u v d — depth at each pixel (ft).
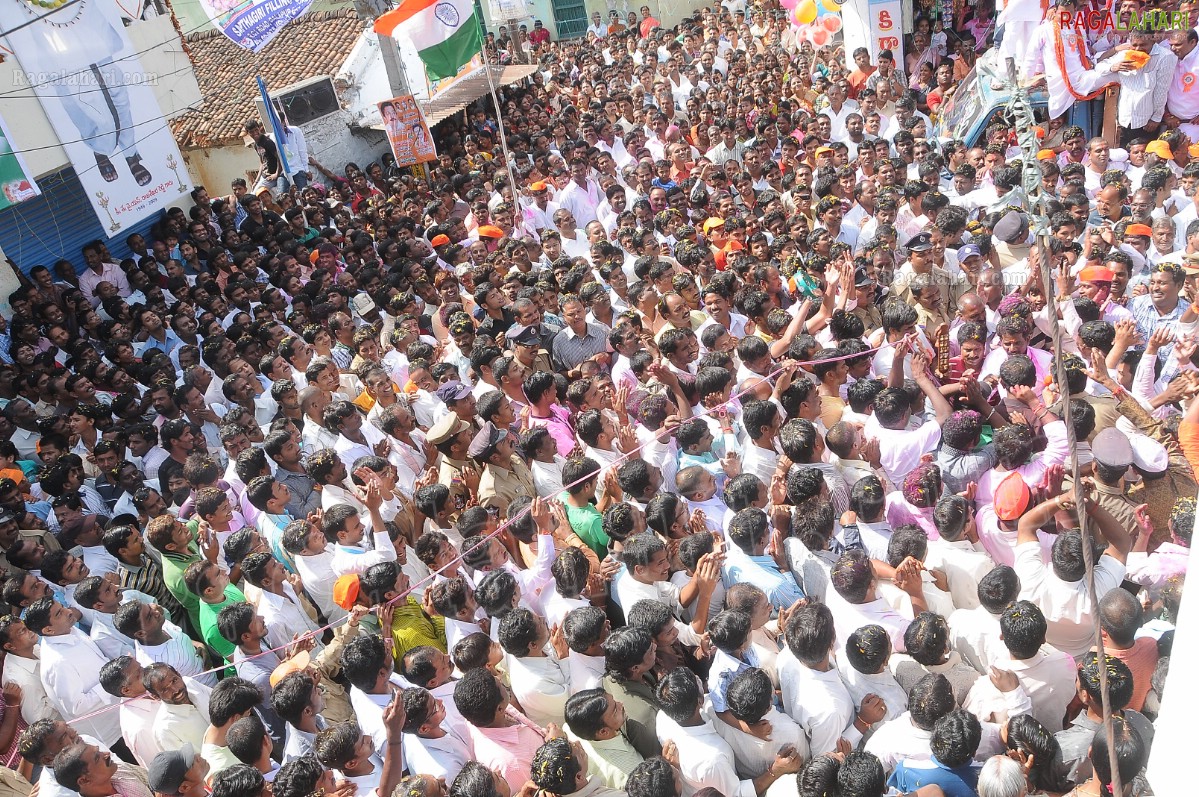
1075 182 27.48
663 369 20.20
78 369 27.58
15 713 15.83
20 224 34.94
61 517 20.25
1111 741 9.04
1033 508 15.03
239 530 17.87
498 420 19.36
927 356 20.33
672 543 15.89
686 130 45.34
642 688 13.26
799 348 19.85
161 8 40.78
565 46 83.97
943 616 14.01
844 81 46.34
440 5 38.81
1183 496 15.53
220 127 50.98
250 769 12.10
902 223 29.07
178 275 35.35
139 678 14.85
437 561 16.29
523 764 12.78
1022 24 35.96
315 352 27.32
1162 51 33.86
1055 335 9.49
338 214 42.93
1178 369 19.27
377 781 12.95
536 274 29.73
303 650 15.76
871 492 15.52
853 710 12.79
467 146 50.93
